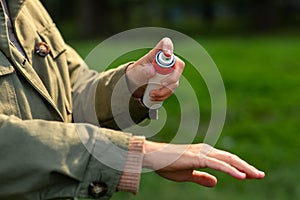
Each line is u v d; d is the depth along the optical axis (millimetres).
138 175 1468
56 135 1465
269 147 6602
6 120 1468
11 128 1450
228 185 5254
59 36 1976
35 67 1799
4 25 1676
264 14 27656
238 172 1494
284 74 11211
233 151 6398
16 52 1693
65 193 1453
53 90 1809
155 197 4961
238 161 1552
